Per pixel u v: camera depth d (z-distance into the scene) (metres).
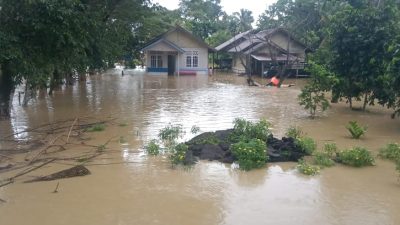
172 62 46.16
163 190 8.84
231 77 42.62
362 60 18.20
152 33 45.19
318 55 22.09
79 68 20.00
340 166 10.60
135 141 13.14
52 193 8.63
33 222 7.28
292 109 20.12
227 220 7.38
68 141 13.13
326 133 14.65
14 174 9.87
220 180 9.48
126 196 8.48
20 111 19.22
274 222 7.30
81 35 15.41
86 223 7.25
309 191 8.81
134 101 23.05
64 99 23.75
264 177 9.71
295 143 11.81
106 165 10.59
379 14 18.20
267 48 42.03
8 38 14.02
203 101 23.00
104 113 18.75
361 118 17.83
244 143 10.98
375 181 9.46
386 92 17.06
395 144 11.75
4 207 7.92
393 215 7.60
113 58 26.06
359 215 7.59
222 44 53.97
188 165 10.56
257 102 22.66
